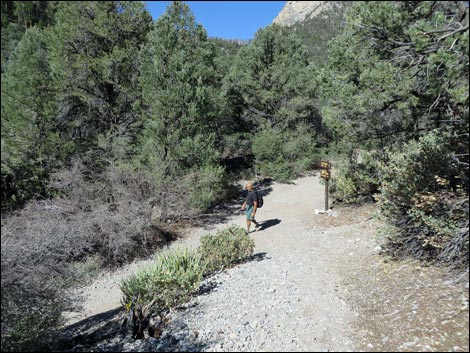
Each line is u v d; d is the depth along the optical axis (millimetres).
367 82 6961
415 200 6492
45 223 9477
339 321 5367
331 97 9711
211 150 15305
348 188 12969
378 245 8391
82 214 11805
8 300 5137
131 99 17719
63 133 17203
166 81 14688
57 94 16812
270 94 21844
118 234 11570
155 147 14688
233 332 5410
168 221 14039
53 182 14055
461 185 6273
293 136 22688
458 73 4730
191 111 14469
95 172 14672
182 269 7219
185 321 6098
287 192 18844
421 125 8992
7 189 18719
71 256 10414
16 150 16234
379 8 5891
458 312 4578
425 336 4324
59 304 6285
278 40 21922
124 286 7105
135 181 13375
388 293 5797
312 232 11133
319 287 6836
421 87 6762
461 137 6312
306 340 4961
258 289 7160
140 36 17641
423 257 6609
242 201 18062
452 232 5680
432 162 6723
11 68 17906
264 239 11180
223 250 8695
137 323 6059
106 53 16734
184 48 15414
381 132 9914
